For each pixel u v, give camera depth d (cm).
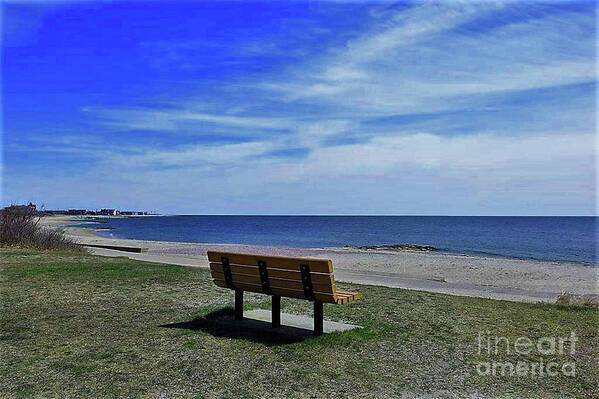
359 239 6341
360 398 480
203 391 489
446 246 4909
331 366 566
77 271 1259
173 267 1434
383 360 593
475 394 497
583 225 13488
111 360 575
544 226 12438
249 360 582
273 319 731
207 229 9988
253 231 9025
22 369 543
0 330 696
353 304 941
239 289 761
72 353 600
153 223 14625
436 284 1598
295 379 524
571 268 2427
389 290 1147
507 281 1922
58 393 481
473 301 1002
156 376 527
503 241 5947
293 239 6247
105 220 17050
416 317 826
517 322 803
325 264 652
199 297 970
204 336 678
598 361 606
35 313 803
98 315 797
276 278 705
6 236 1953
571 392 507
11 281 1095
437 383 524
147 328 719
